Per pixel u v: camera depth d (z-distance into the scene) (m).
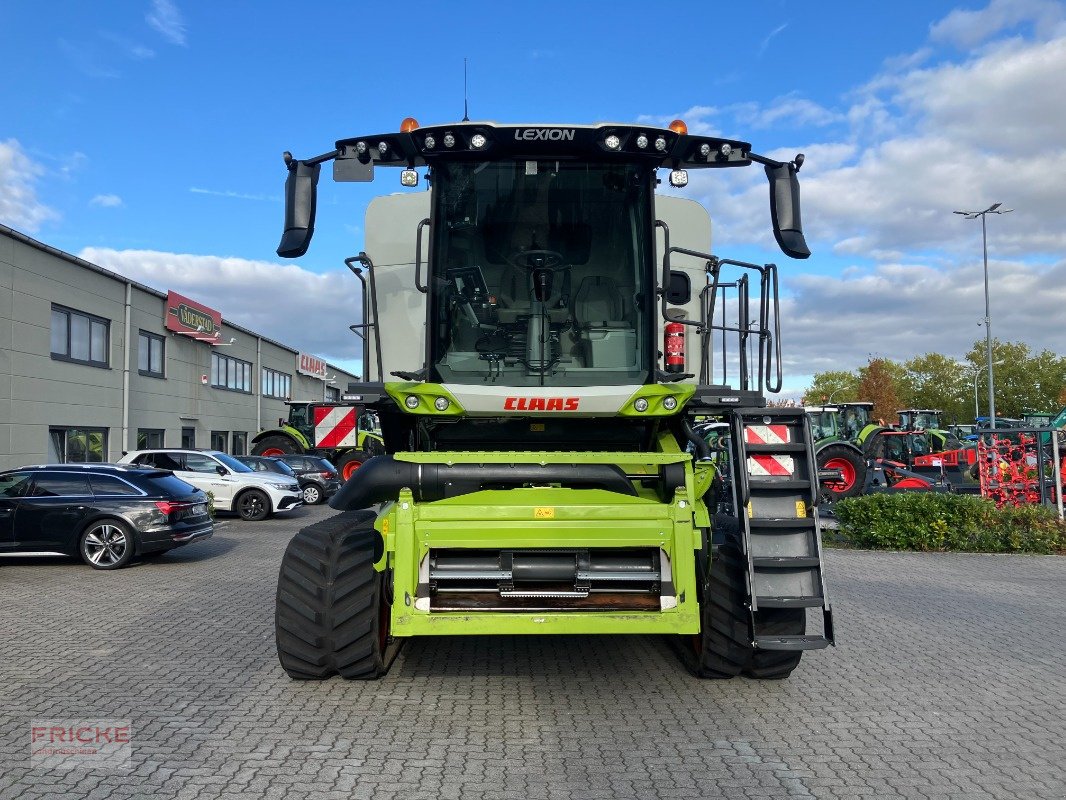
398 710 5.50
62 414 22.55
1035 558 13.27
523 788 4.23
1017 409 81.06
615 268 6.01
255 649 7.24
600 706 5.63
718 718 5.38
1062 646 7.45
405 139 5.84
